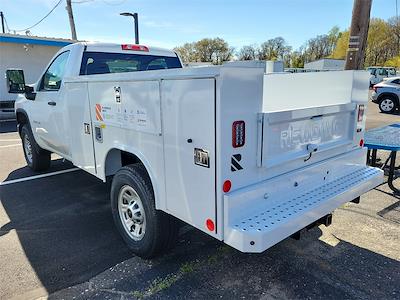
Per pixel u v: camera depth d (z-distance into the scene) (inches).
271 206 95.3
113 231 145.7
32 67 595.8
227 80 78.2
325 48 2728.8
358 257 121.6
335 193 106.7
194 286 106.4
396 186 191.3
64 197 186.9
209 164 83.7
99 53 169.3
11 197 187.2
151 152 103.0
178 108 89.0
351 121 122.9
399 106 541.3
